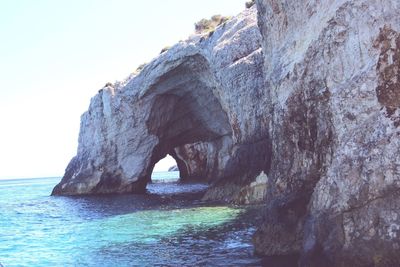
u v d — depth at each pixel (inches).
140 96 1875.0
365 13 440.1
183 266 557.0
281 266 508.1
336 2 485.1
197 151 2839.6
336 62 480.7
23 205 1710.1
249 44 1289.4
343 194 430.3
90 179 2043.6
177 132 2089.1
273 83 667.4
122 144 1974.7
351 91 450.9
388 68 414.3
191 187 2226.9
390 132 402.0
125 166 1974.7
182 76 1731.1
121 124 1966.0
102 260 629.6
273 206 598.5
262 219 629.9
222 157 2000.5
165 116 1969.7
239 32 1328.7
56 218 1202.0
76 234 892.6
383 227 386.6
